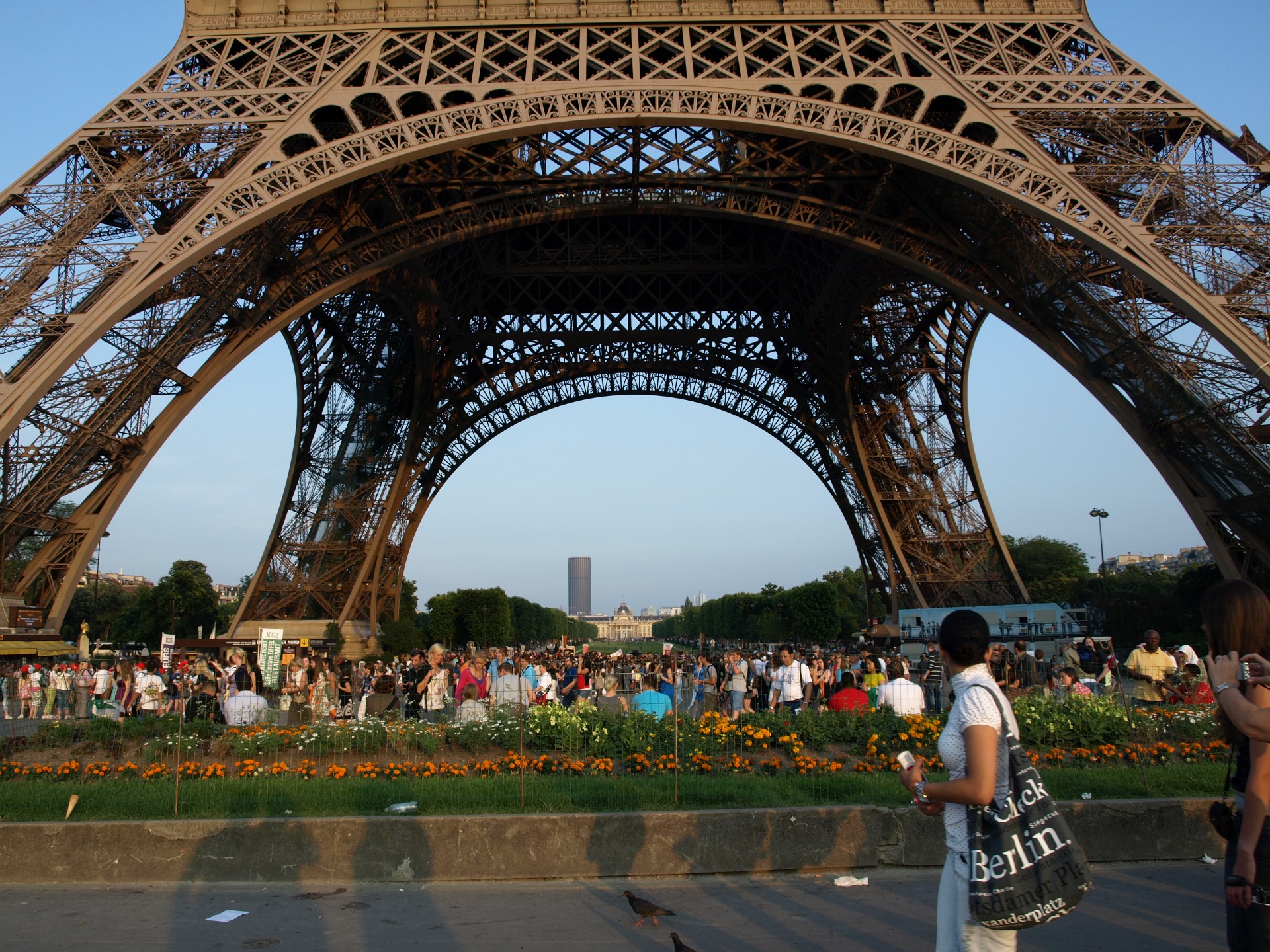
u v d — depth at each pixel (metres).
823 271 56.78
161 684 32.03
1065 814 15.94
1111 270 36.81
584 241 64.06
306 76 38.94
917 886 14.52
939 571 66.19
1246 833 6.64
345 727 21.75
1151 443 37.69
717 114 36.12
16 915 13.38
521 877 15.18
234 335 40.12
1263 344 30.77
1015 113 36.88
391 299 56.41
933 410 67.62
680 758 19.67
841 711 22.75
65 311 32.50
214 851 15.29
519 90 37.12
